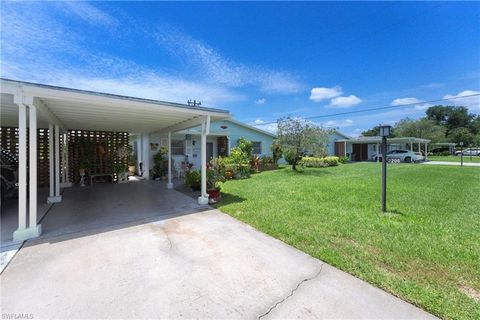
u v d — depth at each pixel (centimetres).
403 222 442
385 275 264
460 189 788
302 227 416
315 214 495
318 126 1376
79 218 488
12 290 238
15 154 838
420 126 3725
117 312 209
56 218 487
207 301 224
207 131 597
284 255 318
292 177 1121
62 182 916
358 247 336
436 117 5353
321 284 251
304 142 1338
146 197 705
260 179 1052
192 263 296
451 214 495
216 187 659
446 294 230
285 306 217
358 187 823
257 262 299
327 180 1011
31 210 383
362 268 279
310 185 871
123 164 1083
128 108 500
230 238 378
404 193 717
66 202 639
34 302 221
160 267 287
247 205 573
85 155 1004
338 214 494
